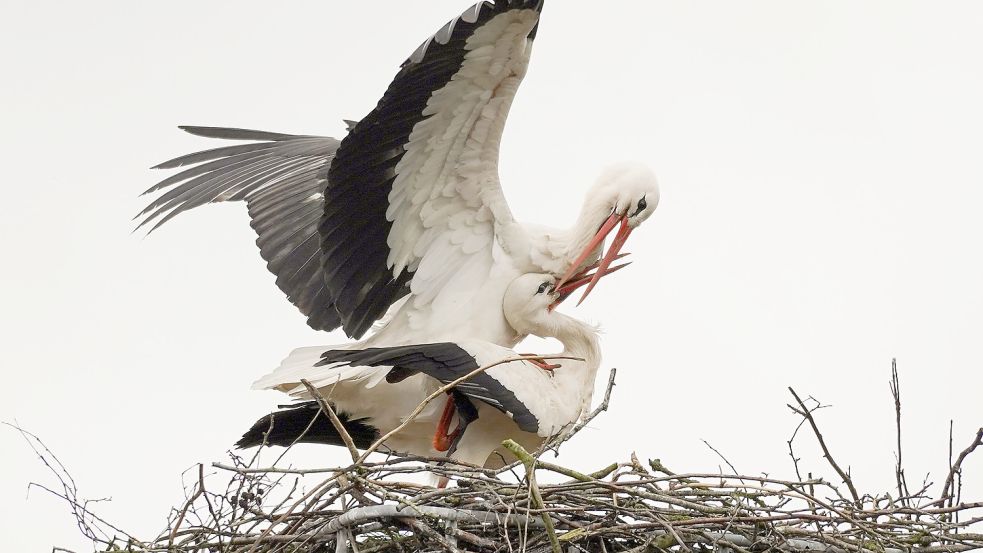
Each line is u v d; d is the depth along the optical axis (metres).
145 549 10.97
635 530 11.12
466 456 12.91
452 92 12.44
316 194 15.48
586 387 13.32
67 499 11.01
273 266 15.15
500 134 12.91
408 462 12.62
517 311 13.39
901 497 11.70
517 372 12.53
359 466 11.20
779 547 11.21
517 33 12.04
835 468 11.95
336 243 13.04
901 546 11.44
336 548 11.23
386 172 12.85
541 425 12.44
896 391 12.57
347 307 13.39
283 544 11.27
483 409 12.85
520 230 13.56
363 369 13.02
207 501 10.96
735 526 11.18
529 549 11.27
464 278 13.53
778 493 11.18
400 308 13.62
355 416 13.42
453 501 11.30
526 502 11.06
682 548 10.94
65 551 11.15
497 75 12.41
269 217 15.46
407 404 13.28
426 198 13.22
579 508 11.01
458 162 13.05
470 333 13.37
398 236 13.32
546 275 13.55
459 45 11.97
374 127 12.36
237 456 11.38
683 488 11.45
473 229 13.48
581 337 13.49
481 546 11.20
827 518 11.19
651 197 13.95
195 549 11.11
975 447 11.95
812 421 12.01
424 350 12.33
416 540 11.21
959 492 11.98
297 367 13.21
